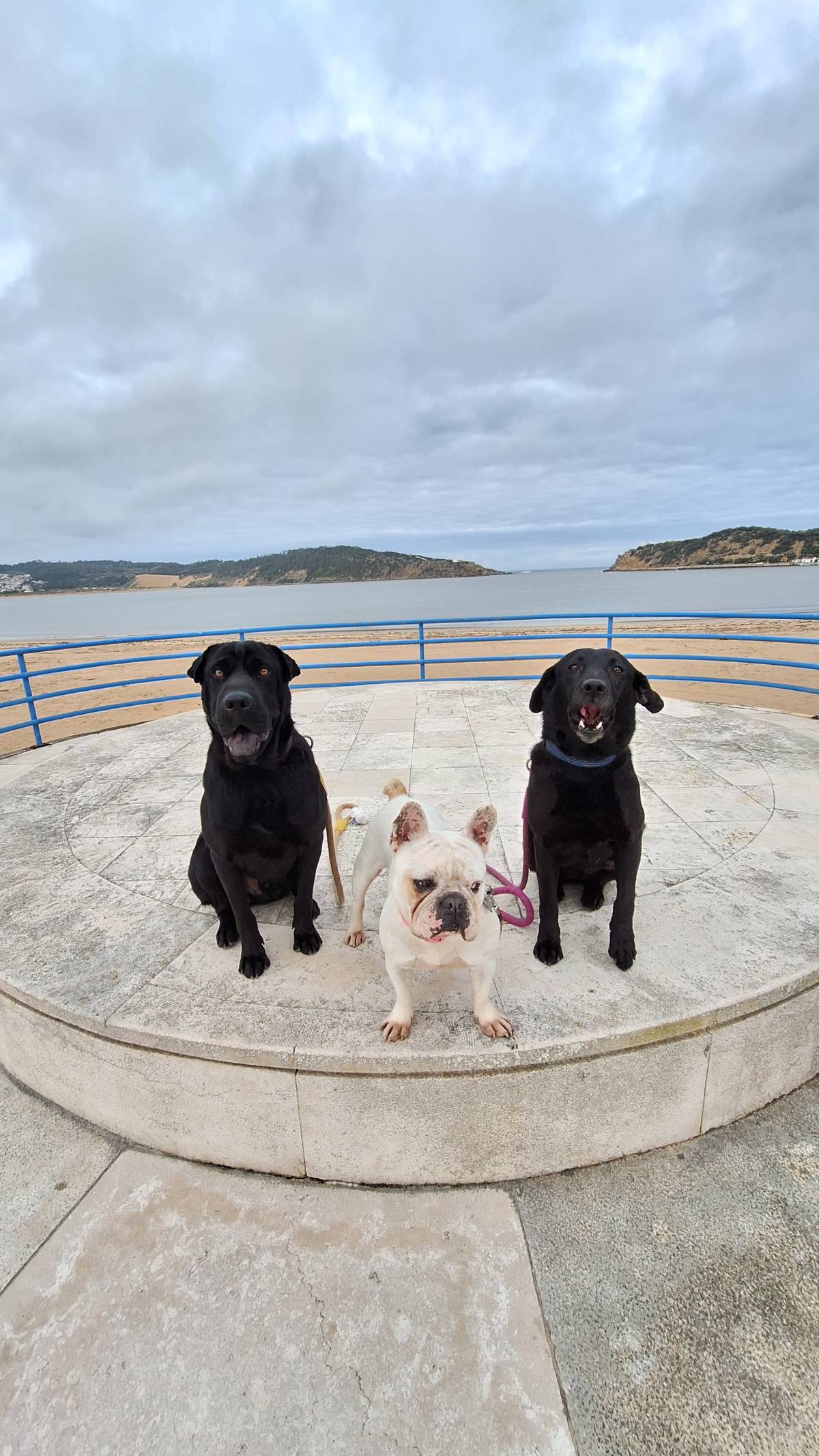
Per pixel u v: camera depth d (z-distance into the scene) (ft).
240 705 7.50
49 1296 6.57
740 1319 6.16
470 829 7.42
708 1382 5.70
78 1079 8.42
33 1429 5.52
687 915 9.70
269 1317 6.31
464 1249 6.90
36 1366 5.98
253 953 8.73
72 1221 7.36
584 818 8.17
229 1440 5.42
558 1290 6.47
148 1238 7.13
